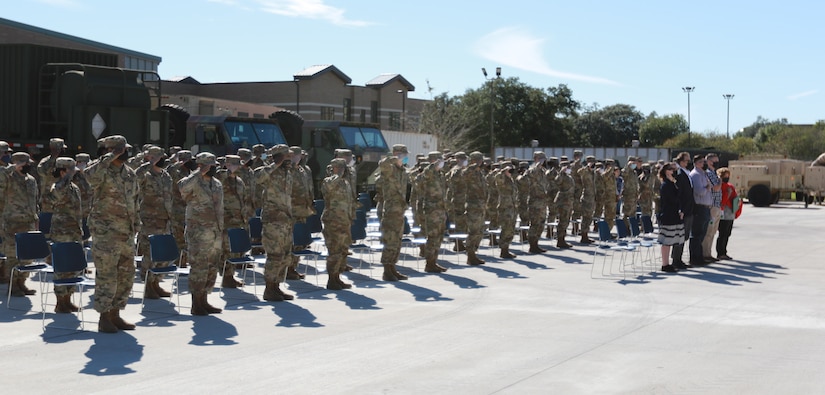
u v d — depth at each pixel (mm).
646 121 123688
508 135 78125
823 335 10172
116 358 8773
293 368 8383
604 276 15531
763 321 11078
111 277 10016
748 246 21938
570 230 25266
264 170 12445
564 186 20500
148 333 10094
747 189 42406
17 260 12578
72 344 9430
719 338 9961
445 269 15984
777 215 35281
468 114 73812
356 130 28391
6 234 12539
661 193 16391
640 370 8375
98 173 9883
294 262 14727
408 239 16188
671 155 48344
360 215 17203
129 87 21312
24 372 8164
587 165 22078
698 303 12523
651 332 10297
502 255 18297
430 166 15812
